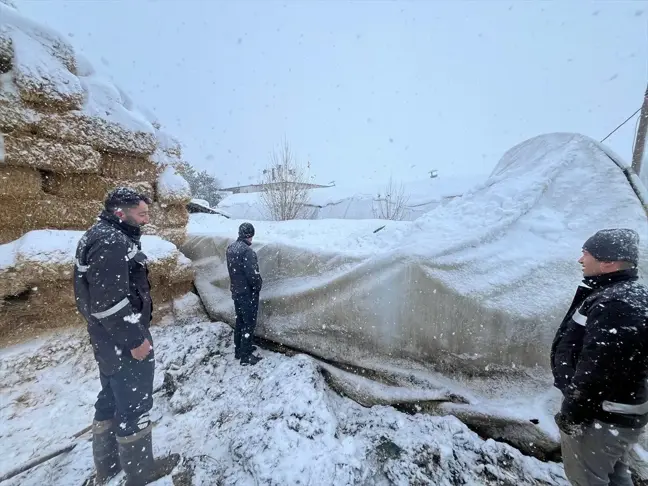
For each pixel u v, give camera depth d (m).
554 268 2.35
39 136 3.19
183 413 2.66
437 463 1.97
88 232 1.87
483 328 2.36
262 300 3.60
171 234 4.79
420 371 2.63
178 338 3.57
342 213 13.87
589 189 2.70
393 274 2.67
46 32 3.34
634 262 1.48
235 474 1.96
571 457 1.53
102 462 1.96
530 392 2.24
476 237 2.64
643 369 1.33
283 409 2.33
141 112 5.03
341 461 1.92
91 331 1.88
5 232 3.10
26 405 2.62
